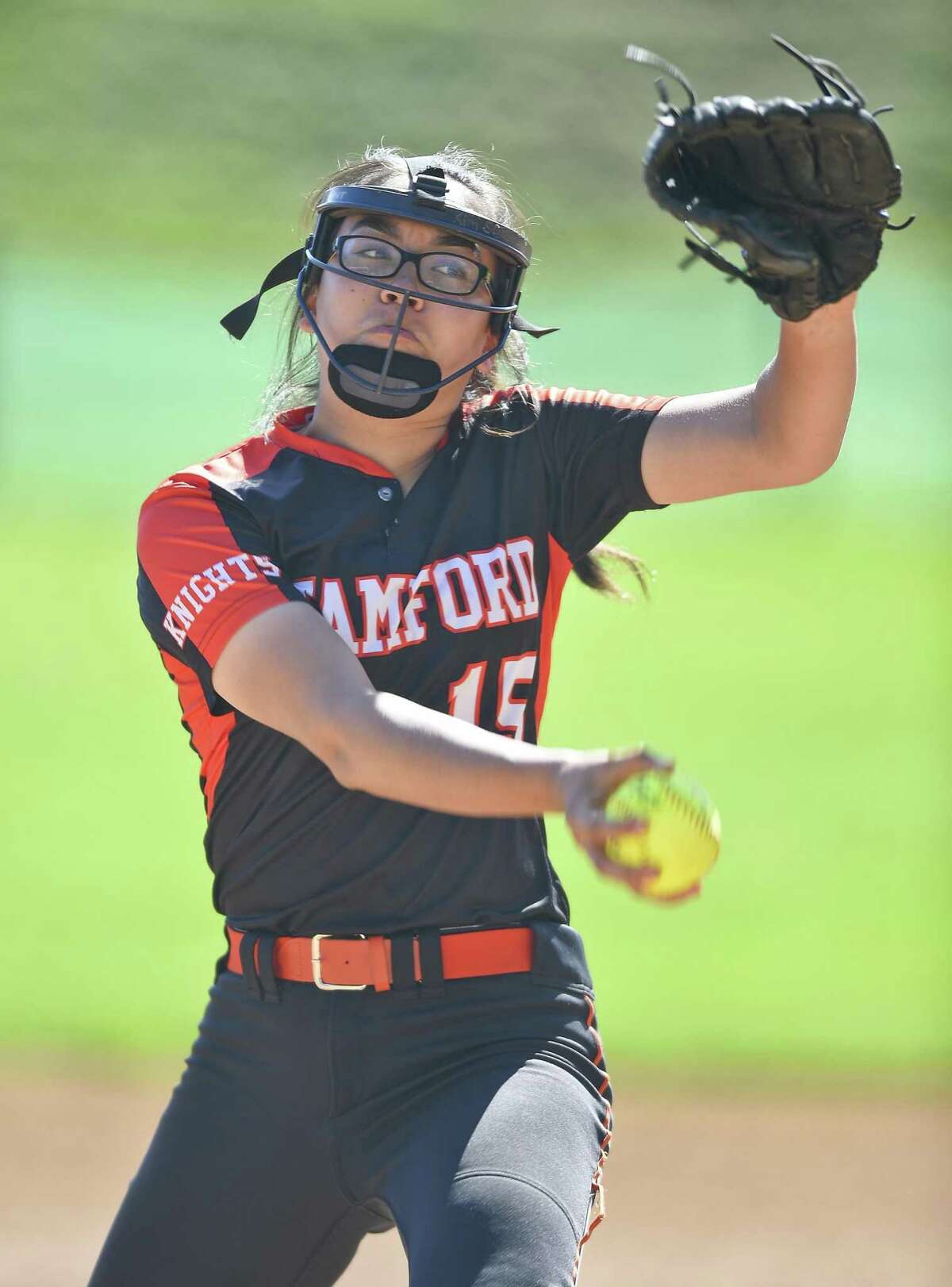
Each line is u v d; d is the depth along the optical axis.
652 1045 23.44
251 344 97.31
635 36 180.38
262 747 9.12
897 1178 18.89
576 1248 8.02
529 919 9.14
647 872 6.65
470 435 9.73
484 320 9.63
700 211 8.37
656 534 72.06
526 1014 8.95
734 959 27.28
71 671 47.81
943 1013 24.41
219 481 9.23
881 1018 24.45
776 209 8.53
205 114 166.50
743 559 66.88
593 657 51.06
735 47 180.12
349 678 8.05
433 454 9.64
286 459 9.48
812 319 8.83
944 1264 16.33
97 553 63.41
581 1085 8.83
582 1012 9.15
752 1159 19.56
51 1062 22.50
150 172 156.25
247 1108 9.16
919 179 158.25
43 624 53.09
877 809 35.78
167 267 136.12
